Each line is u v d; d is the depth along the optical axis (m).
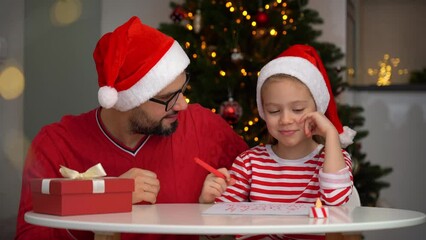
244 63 3.11
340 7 3.73
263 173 1.73
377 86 4.47
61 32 3.62
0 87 3.56
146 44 1.66
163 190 1.77
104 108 1.77
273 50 3.13
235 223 1.14
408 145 4.45
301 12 3.24
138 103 1.65
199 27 3.14
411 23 5.10
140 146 1.78
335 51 3.36
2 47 3.54
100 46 1.72
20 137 3.57
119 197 1.37
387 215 1.29
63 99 3.61
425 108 4.43
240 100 3.09
